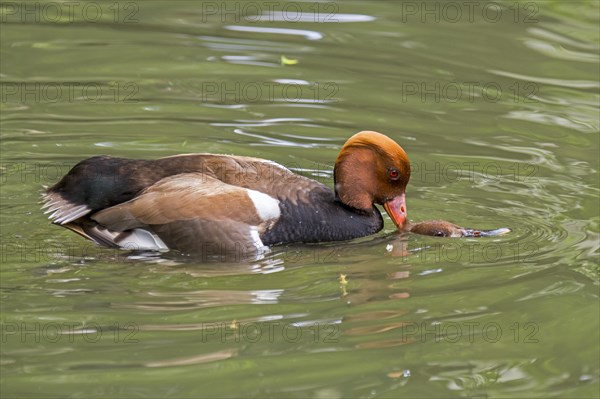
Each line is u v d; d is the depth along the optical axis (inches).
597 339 410.9
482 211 539.5
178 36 783.1
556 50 757.9
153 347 392.8
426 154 605.3
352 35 788.6
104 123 633.6
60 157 586.2
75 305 426.3
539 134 636.1
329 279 462.3
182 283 452.8
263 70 724.7
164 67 726.5
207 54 749.9
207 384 368.8
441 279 462.9
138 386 365.4
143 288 446.3
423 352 398.0
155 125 634.2
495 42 772.0
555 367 391.2
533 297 443.2
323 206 507.2
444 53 755.4
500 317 426.0
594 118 658.8
